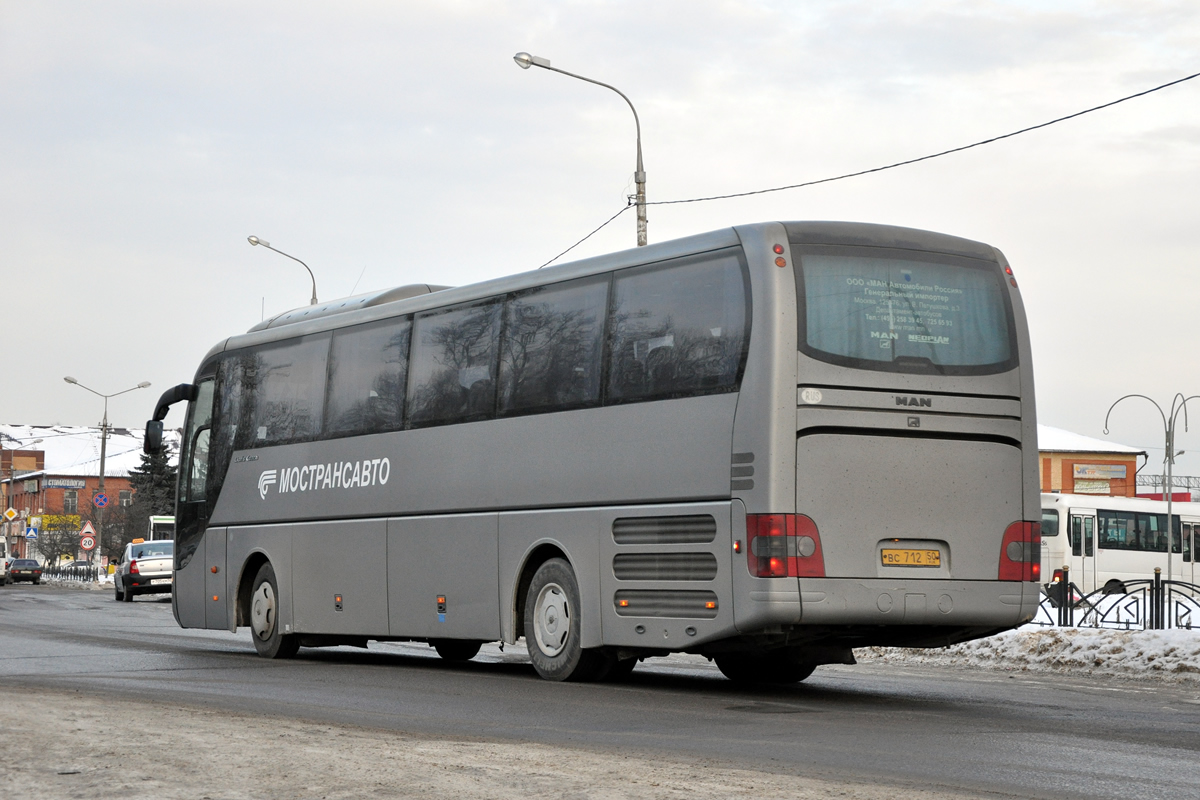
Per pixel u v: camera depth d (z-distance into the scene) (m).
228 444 19.36
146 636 22.52
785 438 11.72
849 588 11.75
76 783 6.61
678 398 12.62
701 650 12.62
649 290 13.13
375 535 16.39
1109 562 47.25
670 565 12.56
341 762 7.42
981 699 12.73
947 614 12.06
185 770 7.01
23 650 18.44
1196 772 8.00
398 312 16.47
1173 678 15.99
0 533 153.88
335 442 17.20
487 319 15.08
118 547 85.00
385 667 16.33
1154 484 86.88
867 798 6.77
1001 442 12.49
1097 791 7.29
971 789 7.27
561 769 7.44
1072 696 13.24
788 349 11.83
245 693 12.48
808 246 12.12
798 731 9.75
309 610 17.44
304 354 18.06
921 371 12.20
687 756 8.33
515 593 14.38
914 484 12.08
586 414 13.59
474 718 10.48
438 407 15.60
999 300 12.72
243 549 18.80
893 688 13.99
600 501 13.33
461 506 15.09
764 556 11.65
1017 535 12.47
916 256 12.46
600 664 13.73
